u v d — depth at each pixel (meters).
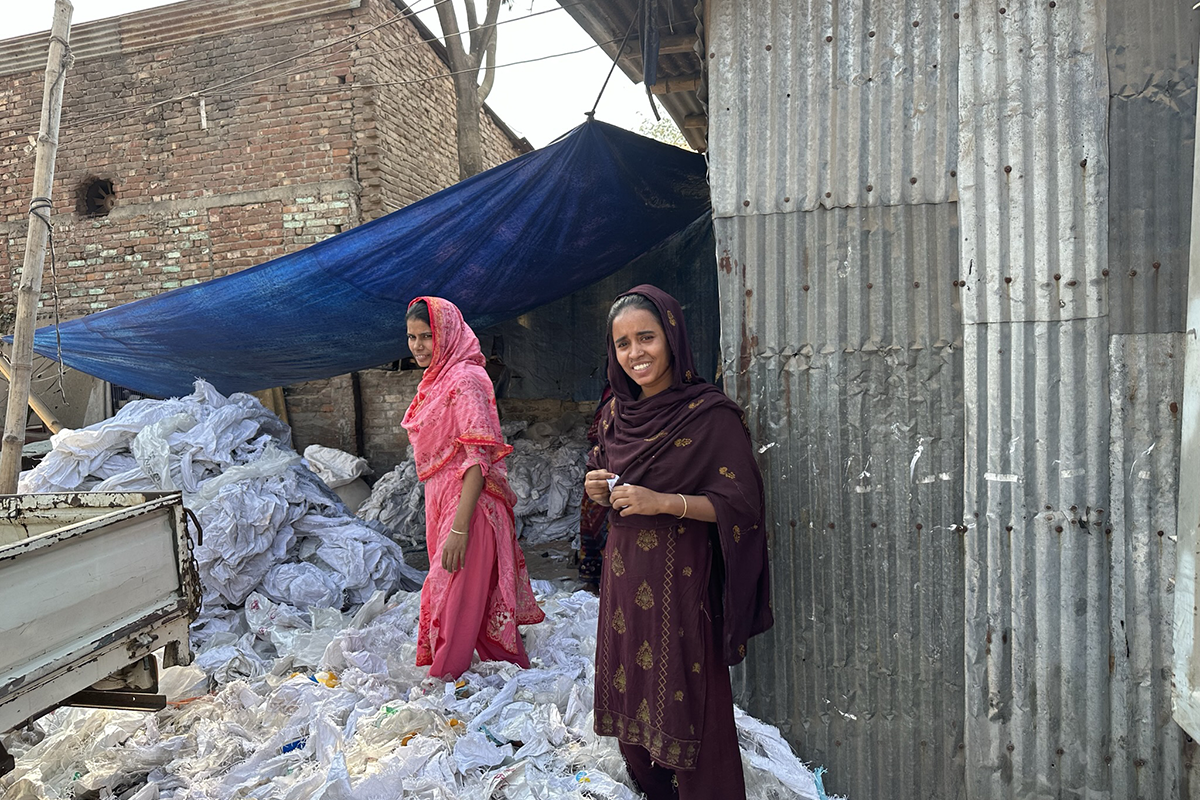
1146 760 1.98
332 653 3.01
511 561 2.92
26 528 2.28
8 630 1.53
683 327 1.86
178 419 4.85
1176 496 1.91
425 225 4.23
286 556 4.28
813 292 2.18
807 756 2.31
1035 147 1.98
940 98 2.05
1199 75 1.64
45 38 7.14
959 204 2.04
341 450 6.92
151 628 1.95
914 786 2.20
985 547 2.07
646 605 1.82
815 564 2.23
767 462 2.26
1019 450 2.02
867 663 2.21
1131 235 1.92
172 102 6.94
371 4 6.56
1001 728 2.09
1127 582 1.97
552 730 2.42
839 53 2.12
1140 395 1.93
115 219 7.16
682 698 1.78
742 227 2.24
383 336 5.20
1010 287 2.01
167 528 2.06
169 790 2.22
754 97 2.21
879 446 2.15
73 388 7.26
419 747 2.25
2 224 7.39
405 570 4.55
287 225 6.80
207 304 4.54
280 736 2.44
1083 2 1.92
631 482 1.83
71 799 2.23
